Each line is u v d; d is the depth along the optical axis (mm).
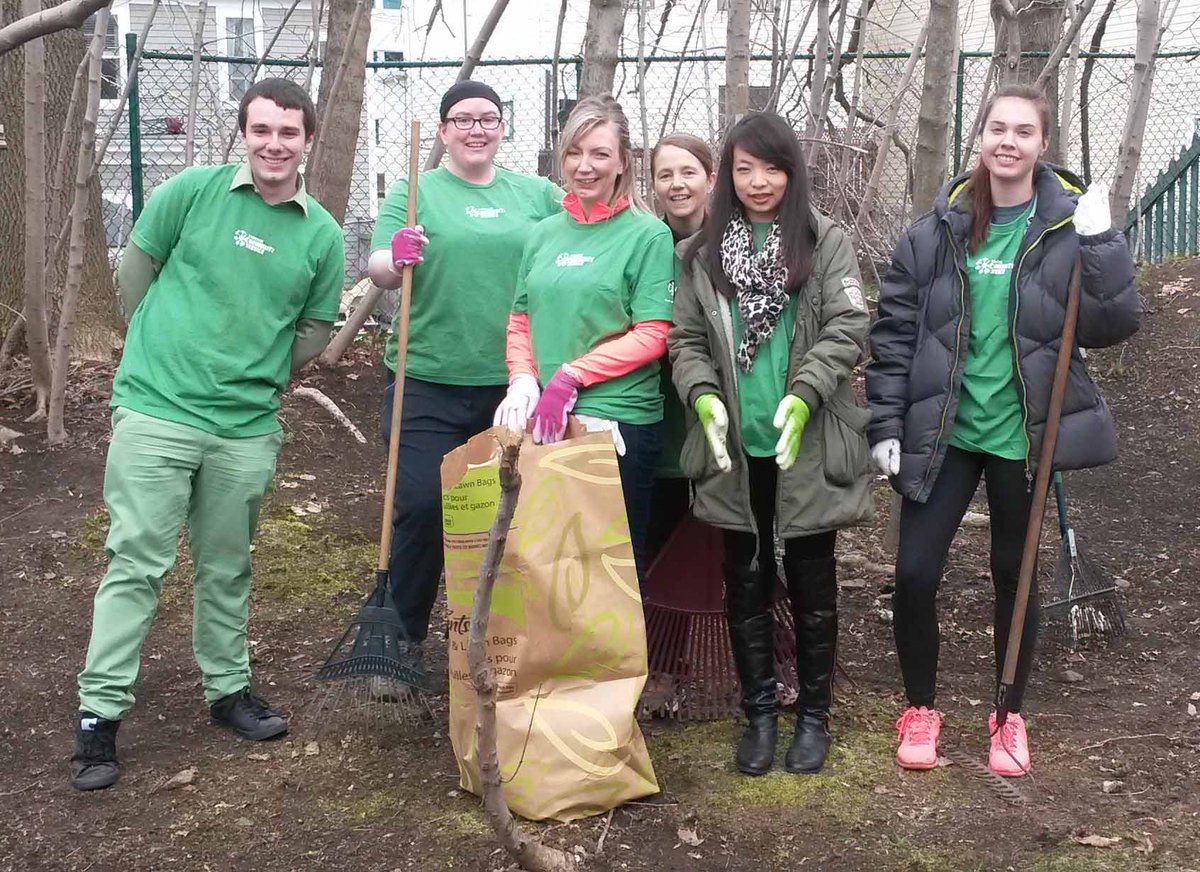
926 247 3441
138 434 3475
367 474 6492
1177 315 8570
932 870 3006
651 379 3535
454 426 3979
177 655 4422
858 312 3281
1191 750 3635
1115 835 3146
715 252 3367
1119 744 3688
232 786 3482
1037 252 3307
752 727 3570
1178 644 4508
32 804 3393
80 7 2057
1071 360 3344
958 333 3377
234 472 3625
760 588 3516
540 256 3594
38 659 4363
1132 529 5789
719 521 3379
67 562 5172
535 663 3211
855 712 3918
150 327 3566
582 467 3211
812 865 3037
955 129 9000
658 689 3857
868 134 7000
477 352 3902
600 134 3432
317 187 7746
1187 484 6367
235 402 3594
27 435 6414
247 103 3480
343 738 3771
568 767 3207
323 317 3775
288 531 5637
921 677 3543
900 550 3520
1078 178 3424
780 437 3209
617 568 3258
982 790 3398
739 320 3355
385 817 3295
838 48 6320
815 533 3354
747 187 3334
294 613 4832
